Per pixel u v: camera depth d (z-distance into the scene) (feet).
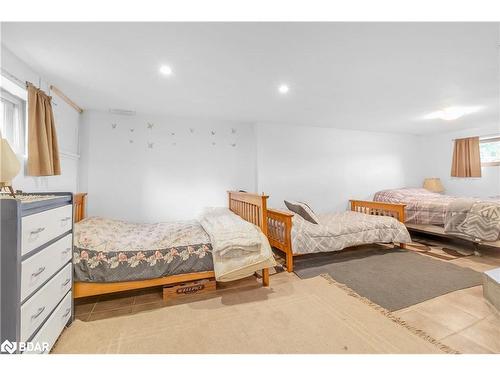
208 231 7.32
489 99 9.18
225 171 11.93
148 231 8.08
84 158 9.68
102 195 9.93
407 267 8.73
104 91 7.91
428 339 4.79
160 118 10.81
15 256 3.32
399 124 13.30
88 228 7.04
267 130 12.38
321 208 13.67
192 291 6.88
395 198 13.65
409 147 16.37
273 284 7.50
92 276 5.74
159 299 6.66
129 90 7.86
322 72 6.73
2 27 4.54
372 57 5.91
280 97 8.73
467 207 10.16
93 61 5.94
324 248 9.09
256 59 5.95
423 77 7.13
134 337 4.97
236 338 4.92
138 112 10.25
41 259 3.97
